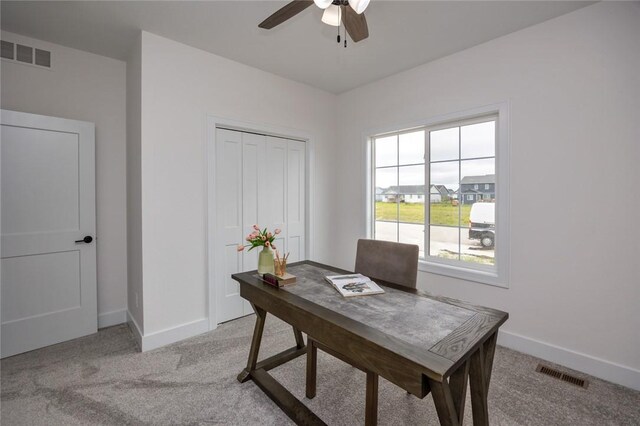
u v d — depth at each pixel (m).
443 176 2.88
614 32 1.90
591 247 2.02
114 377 2.00
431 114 2.82
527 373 2.04
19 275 2.31
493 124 2.55
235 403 1.76
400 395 1.84
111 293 2.85
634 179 1.86
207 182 2.67
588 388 1.88
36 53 2.45
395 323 1.31
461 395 1.13
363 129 3.45
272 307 1.72
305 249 3.58
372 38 2.41
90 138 2.62
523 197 2.29
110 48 2.61
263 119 3.05
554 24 2.12
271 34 2.37
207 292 2.70
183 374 2.04
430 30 2.28
